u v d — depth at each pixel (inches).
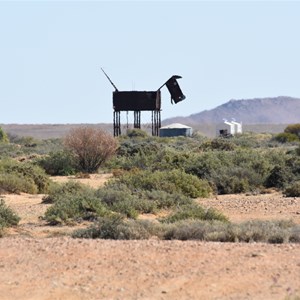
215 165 6058.1
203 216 3577.8
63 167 7672.2
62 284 1963.6
